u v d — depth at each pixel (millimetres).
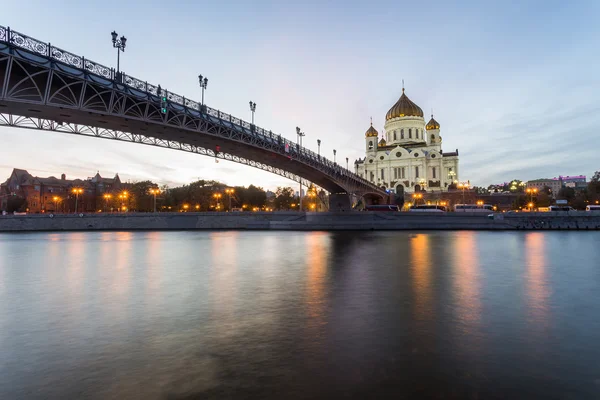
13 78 26469
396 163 161250
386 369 8070
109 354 8945
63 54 27578
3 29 23672
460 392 7051
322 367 8172
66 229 76000
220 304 13648
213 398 6887
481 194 130125
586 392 7023
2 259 27703
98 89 31172
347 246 36812
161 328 10859
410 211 70062
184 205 119125
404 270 21469
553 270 21312
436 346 9375
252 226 74500
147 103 34562
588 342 9633
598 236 49875
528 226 64688
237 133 47312
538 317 11875
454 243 39594
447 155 162250
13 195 122062
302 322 11398
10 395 6988
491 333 10336
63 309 13039
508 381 7496
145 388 7254
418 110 169125
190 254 30547
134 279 18969
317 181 81688
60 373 7934
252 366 8234
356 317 11930
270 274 20328
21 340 9930
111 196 123062
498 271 21016
